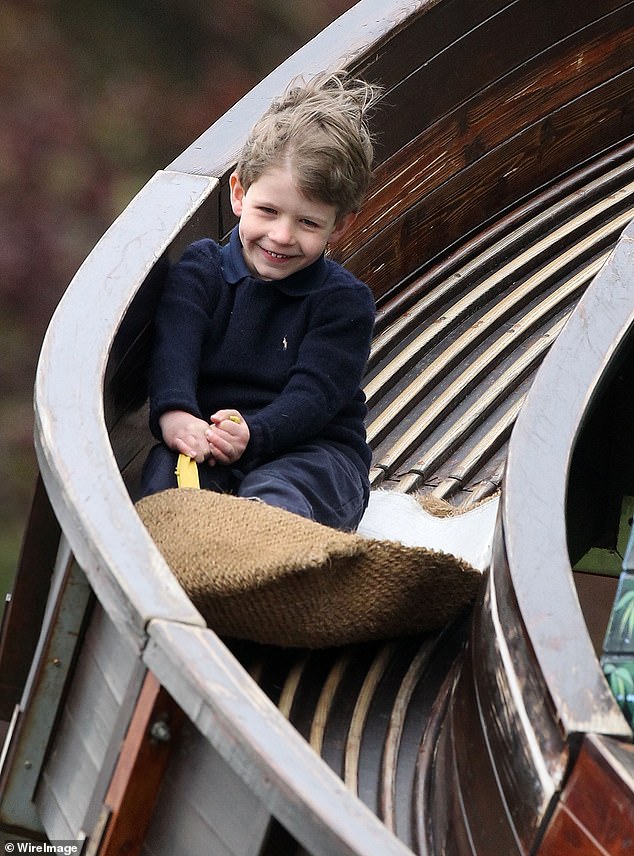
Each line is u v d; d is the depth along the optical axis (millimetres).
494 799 6812
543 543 7137
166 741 6691
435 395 11422
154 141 37375
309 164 8609
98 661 7250
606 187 13758
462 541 9516
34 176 35188
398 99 11766
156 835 6848
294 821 5766
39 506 7805
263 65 39469
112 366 8516
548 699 6461
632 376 10070
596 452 10242
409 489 10352
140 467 9617
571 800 6297
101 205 35469
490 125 12898
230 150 10172
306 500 8648
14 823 7859
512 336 12062
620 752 6184
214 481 8742
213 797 6500
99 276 8688
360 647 8336
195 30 39438
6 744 7879
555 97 13477
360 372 9156
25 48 37188
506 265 12875
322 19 40344
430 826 7367
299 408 8805
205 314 9070
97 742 7137
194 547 7691
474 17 12289
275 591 7527
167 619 6406
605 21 13609
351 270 11648
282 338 9102
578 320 8445
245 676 6227
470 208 13000
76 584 7328
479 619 7527
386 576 7805
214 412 9109
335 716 7777
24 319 33750
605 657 6984
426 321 12234
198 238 9664
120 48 38250
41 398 7684
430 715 7934
